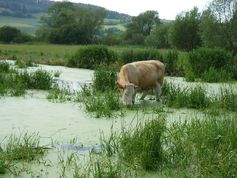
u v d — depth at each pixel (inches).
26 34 3469.5
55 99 527.2
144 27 3710.6
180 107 491.5
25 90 594.2
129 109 467.5
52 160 297.4
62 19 3646.7
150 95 583.8
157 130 303.7
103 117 427.8
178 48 1900.8
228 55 882.1
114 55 1039.6
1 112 441.1
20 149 304.0
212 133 318.0
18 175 267.9
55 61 1163.9
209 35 1403.8
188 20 1875.0
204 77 770.8
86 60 1055.6
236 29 1366.9
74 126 390.0
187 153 291.3
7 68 805.2
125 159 292.2
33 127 383.6
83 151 318.7
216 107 475.2
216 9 1385.3
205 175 258.5
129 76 490.6
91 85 635.5
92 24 3464.6
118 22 5821.9
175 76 890.1
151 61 530.0
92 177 267.3
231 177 258.1
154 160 286.2
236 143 303.4
